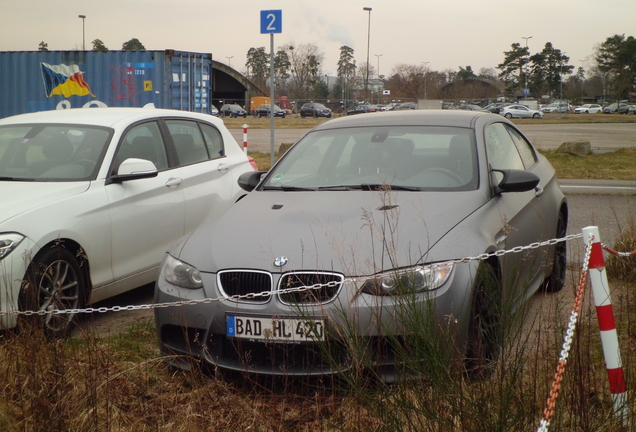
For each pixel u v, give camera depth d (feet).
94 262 16.67
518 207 15.85
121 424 10.69
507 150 18.34
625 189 40.52
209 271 12.67
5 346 12.38
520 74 372.99
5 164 18.31
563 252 19.33
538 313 12.92
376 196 14.84
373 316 11.14
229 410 11.06
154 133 20.42
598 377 11.10
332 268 11.89
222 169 22.25
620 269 18.90
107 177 17.81
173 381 12.50
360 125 18.20
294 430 10.55
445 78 311.06
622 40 342.03
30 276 14.47
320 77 310.24
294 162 17.52
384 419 9.35
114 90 64.18
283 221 13.87
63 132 19.16
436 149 16.44
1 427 10.50
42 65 64.23
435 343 9.64
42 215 15.38
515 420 8.73
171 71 63.67
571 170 50.83
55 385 11.23
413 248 12.16
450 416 9.04
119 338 15.16
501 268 13.37
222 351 12.44
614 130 119.55
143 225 18.37
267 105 212.64
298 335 11.60
